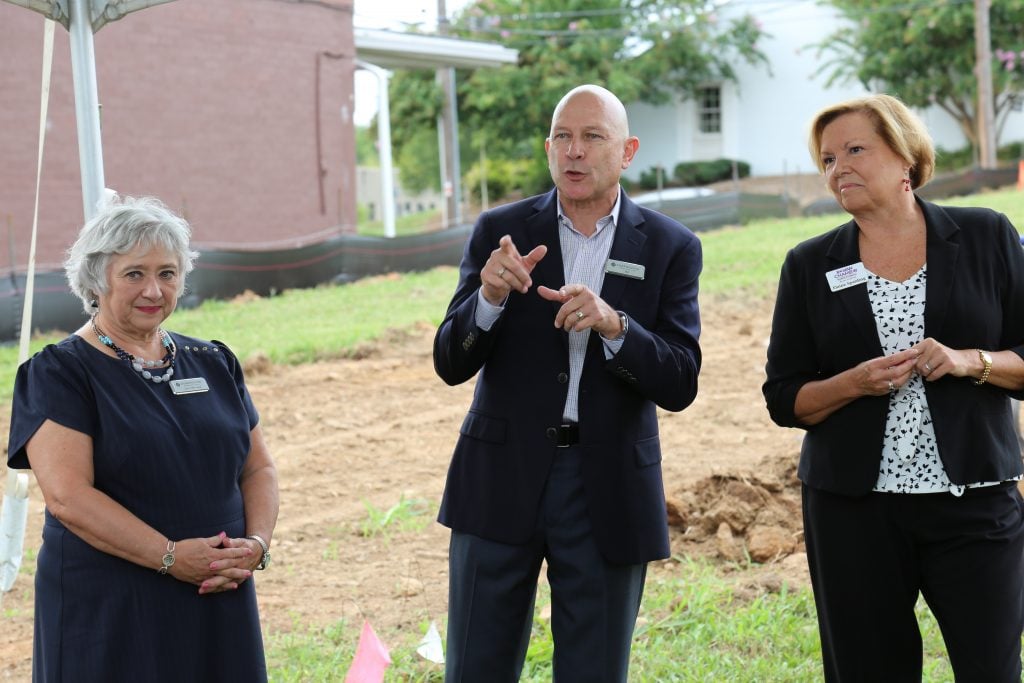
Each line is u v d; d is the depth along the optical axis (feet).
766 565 18.29
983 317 10.44
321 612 17.15
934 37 109.50
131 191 56.18
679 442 26.09
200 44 58.13
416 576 18.67
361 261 52.37
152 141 56.80
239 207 60.23
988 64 97.19
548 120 121.60
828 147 10.73
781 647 15.19
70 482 9.55
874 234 10.85
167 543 9.78
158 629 9.84
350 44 64.34
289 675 14.56
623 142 11.11
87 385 9.87
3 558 12.91
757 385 31.35
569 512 10.96
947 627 10.69
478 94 118.62
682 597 16.72
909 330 10.54
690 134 123.75
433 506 22.39
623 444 10.96
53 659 9.74
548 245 11.25
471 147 136.67
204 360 10.72
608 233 11.28
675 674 14.47
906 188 10.75
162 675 9.83
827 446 10.85
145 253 9.93
